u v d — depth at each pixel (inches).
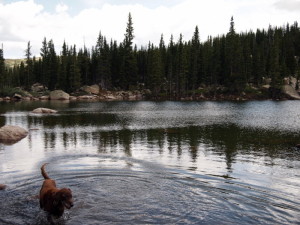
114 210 307.7
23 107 2026.3
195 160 550.0
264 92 3518.7
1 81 3644.2
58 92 3346.5
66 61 4259.4
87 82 4180.6
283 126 1087.6
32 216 294.8
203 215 296.2
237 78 3521.2
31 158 561.3
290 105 2311.8
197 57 3981.3
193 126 1079.0
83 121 1221.7
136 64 4202.8
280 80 3516.2
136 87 4062.5
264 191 372.5
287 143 749.9
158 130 973.2
